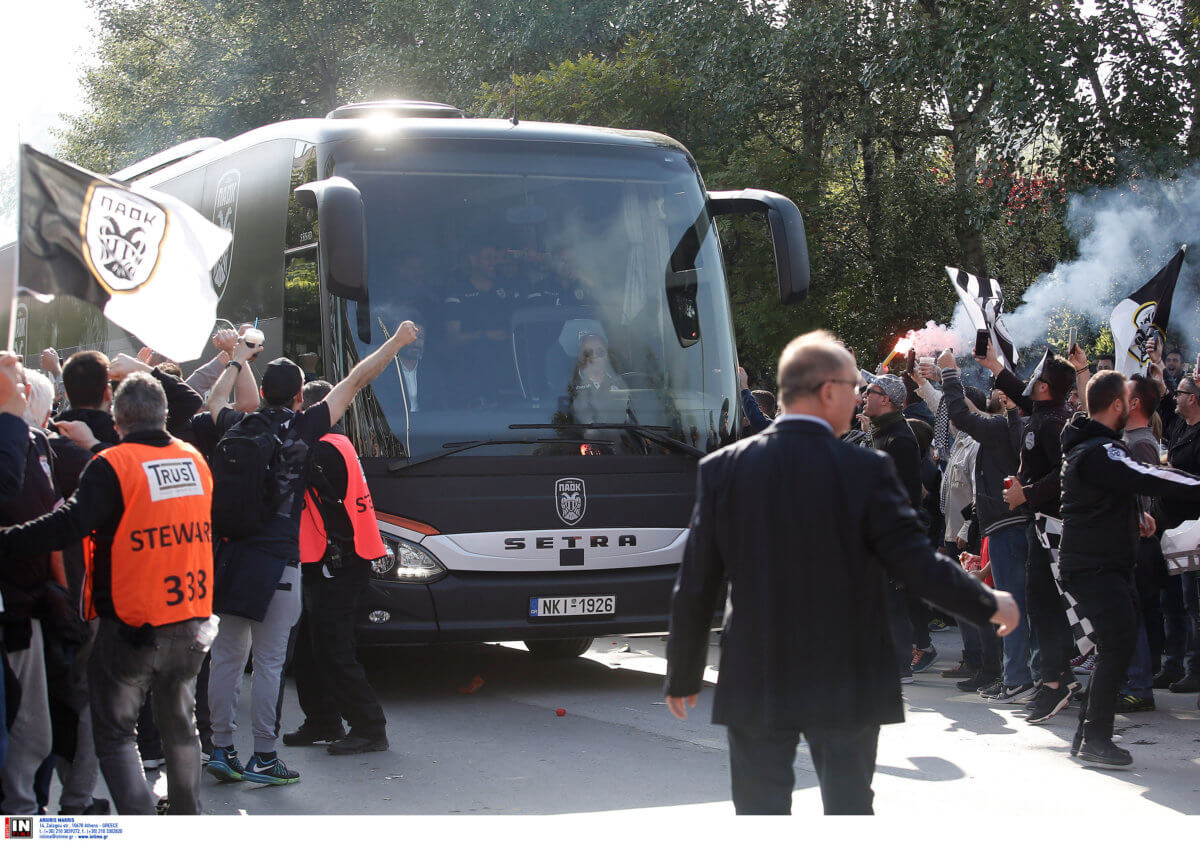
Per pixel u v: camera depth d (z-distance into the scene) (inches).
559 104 763.4
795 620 130.4
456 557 287.0
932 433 354.0
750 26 783.1
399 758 243.6
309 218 316.5
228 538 215.5
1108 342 781.9
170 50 1379.2
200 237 200.8
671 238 321.1
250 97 1342.3
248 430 219.5
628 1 925.2
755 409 330.3
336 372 295.4
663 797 214.4
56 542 163.2
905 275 807.1
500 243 307.7
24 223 184.4
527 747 252.8
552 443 295.6
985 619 128.0
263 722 221.6
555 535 292.2
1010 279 897.5
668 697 139.8
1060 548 238.7
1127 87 687.1
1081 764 237.9
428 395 293.6
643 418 304.5
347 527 241.0
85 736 185.9
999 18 680.4
